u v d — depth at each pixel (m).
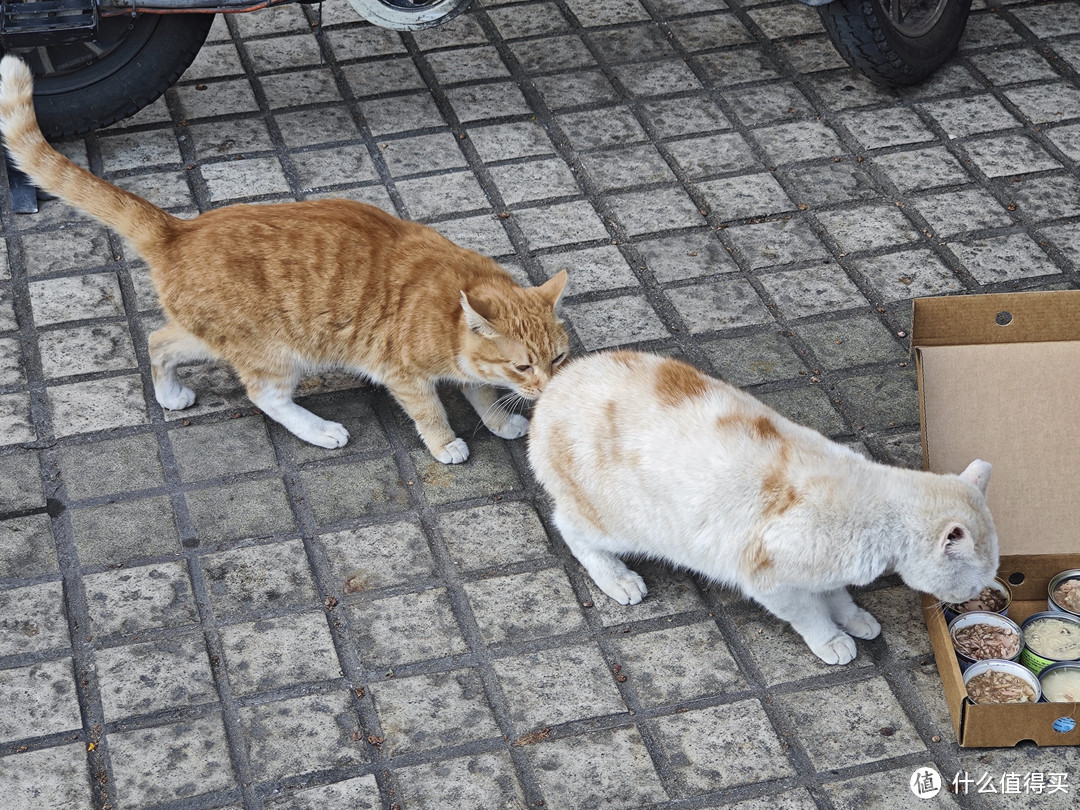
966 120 3.25
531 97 3.32
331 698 2.53
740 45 3.43
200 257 2.64
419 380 2.71
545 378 2.67
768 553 2.45
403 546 2.67
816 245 3.04
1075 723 2.42
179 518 2.69
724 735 2.49
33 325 2.91
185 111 3.27
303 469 2.75
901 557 2.45
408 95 3.32
